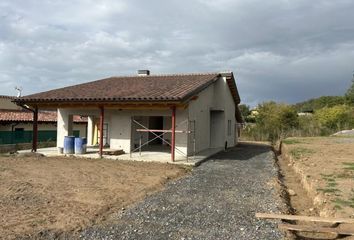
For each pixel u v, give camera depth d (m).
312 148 22.45
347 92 63.19
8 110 33.78
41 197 9.29
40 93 20.67
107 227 7.08
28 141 30.39
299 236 6.96
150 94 16.72
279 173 14.66
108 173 13.23
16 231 6.65
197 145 20.25
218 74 23.25
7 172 12.94
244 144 30.97
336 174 12.55
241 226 7.21
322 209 8.59
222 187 11.11
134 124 20.31
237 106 30.00
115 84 22.34
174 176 13.06
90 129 24.12
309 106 75.06
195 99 18.88
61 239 6.39
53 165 15.01
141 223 7.36
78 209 8.22
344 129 41.47
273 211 8.30
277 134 39.16
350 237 6.73
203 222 7.46
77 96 18.42
